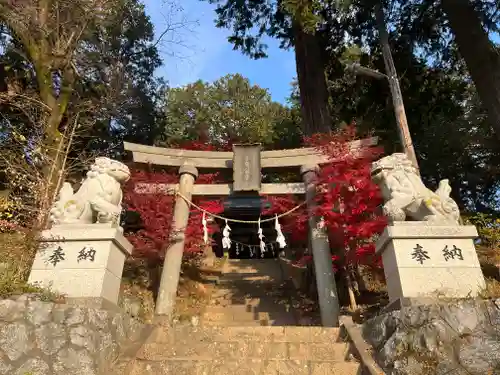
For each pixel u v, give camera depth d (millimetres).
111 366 5164
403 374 4656
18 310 4809
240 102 24016
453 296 5402
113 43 16078
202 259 14070
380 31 10281
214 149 13328
